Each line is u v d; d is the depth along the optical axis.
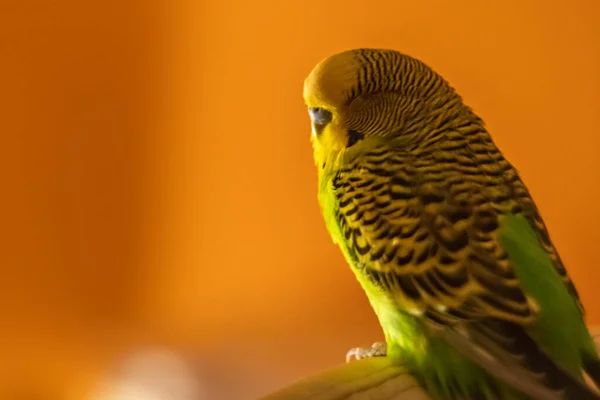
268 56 0.81
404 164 0.64
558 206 0.78
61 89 0.82
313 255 0.80
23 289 0.82
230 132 0.81
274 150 0.81
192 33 0.82
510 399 0.62
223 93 0.81
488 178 0.64
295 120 0.80
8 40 0.82
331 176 0.66
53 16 0.82
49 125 0.82
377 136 0.66
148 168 0.82
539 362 0.61
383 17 0.80
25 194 0.82
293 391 0.61
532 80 0.78
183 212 0.82
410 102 0.66
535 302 0.62
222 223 0.81
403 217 0.63
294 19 0.80
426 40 0.79
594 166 0.77
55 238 0.82
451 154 0.65
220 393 0.80
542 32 0.78
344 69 0.65
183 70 0.82
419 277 0.63
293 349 0.80
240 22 0.81
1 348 0.81
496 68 0.78
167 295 0.82
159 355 0.81
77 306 0.82
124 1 0.82
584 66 0.77
